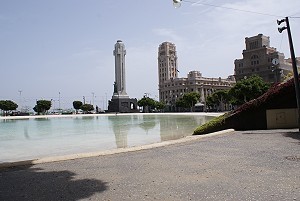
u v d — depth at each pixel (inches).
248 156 386.3
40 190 262.5
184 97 4719.5
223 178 279.4
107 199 231.5
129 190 253.4
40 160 407.5
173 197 230.5
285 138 558.3
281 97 798.5
